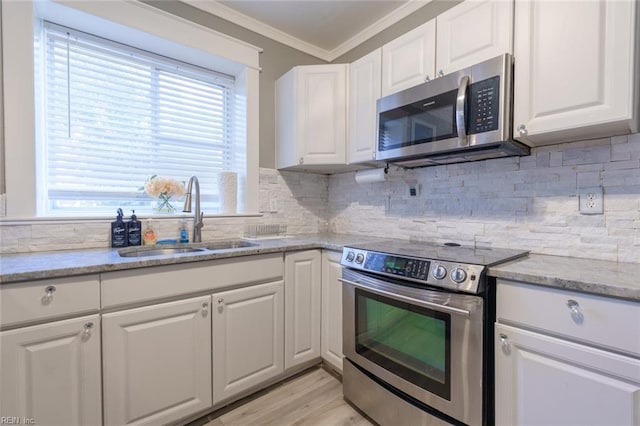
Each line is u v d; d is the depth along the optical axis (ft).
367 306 5.18
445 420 4.09
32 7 5.02
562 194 4.70
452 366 3.99
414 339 4.44
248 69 7.49
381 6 6.95
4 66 4.82
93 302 3.93
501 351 3.70
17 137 4.91
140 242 5.84
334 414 5.28
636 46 3.41
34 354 3.57
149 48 6.58
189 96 7.31
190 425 4.95
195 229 6.44
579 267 3.80
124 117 6.45
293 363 6.11
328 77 7.10
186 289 4.71
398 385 4.63
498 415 3.73
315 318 6.43
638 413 2.82
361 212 8.08
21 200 4.94
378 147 5.93
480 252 4.85
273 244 6.07
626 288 2.82
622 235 4.16
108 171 6.29
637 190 4.05
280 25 7.66
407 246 5.64
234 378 5.28
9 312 3.43
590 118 3.61
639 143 4.03
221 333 5.09
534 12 4.03
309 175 8.68
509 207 5.31
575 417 3.17
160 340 4.47
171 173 7.07
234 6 6.95
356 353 5.34
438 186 6.39
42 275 3.56
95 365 3.96
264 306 5.65
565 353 3.21
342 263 5.53
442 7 6.38
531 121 4.08
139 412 4.30
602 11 3.52
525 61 4.11
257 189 7.68
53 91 5.70
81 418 3.87
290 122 7.47
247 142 7.54
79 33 5.91
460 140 4.58
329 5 6.91
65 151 5.83
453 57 4.92
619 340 2.91
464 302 3.85
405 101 5.43
